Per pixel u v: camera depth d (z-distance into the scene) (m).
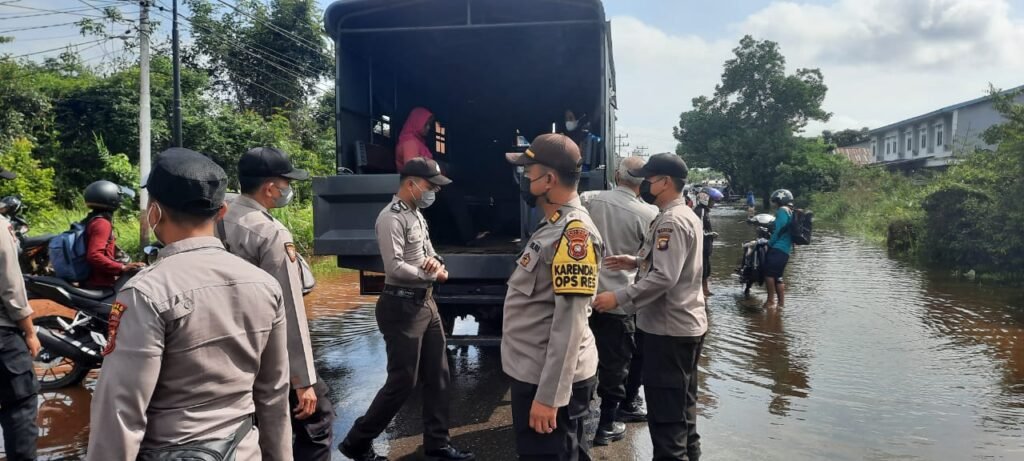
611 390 4.09
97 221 4.89
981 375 5.42
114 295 5.00
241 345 1.74
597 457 3.94
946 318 7.62
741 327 7.27
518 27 5.86
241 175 2.94
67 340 4.87
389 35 6.05
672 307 3.10
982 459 3.79
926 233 12.77
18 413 3.21
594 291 2.33
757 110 40.47
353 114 5.87
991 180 11.14
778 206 8.47
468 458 3.81
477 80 7.47
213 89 26.39
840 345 6.44
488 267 4.80
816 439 4.10
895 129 41.09
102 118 18.53
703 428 4.30
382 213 3.70
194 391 1.66
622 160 4.25
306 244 12.62
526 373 2.42
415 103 7.61
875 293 9.39
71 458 3.86
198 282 1.68
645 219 4.08
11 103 17.73
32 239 5.45
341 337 7.01
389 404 3.61
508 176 7.93
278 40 25.97
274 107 25.41
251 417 1.81
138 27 13.29
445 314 5.29
